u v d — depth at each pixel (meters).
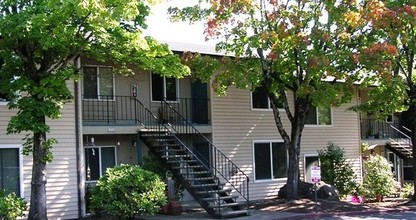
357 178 27.73
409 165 32.28
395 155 31.66
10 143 17.06
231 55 21.69
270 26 18.83
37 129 13.55
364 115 29.95
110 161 20.47
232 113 23.02
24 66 14.27
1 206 14.19
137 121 20.28
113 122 20.02
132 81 21.03
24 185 17.16
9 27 12.51
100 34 13.28
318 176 17.94
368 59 18.09
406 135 31.30
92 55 14.63
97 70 19.88
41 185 14.36
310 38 18.12
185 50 21.11
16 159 17.17
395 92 20.45
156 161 18.95
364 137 29.73
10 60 14.17
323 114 27.06
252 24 18.88
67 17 12.50
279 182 24.28
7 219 14.33
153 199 16.08
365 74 20.38
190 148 22.33
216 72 22.34
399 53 20.16
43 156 14.26
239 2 18.39
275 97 21.31
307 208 19.33
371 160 25.52
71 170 17.97
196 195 17.75
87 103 19.67
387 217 18.39
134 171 16.19
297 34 18.25
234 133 22.97
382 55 18.38
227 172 22.45
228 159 20.73
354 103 28.19
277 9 18.73
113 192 15.75
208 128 22.16
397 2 19.53
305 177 25.69
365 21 17.92
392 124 32.09
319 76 18.53
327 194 21.73
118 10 12.49
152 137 19.69
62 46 13.58
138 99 21.19
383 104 21.28
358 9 18.45
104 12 12.25
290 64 19.19
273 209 19.20
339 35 18.36
